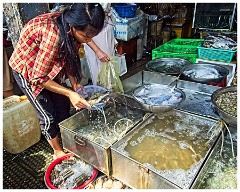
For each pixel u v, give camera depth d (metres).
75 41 1.51
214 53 2.71
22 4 2.12
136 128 1.69
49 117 1.84
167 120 1.81
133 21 3.98
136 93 1.94
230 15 3.23
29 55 1.60
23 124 2.13
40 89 1.71
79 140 1.60
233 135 1.68
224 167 1.48
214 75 2.27
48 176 1.71
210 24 3.39
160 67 2.62
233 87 1.83
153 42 5.05
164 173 1.34
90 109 1.93
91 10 1.28
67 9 1.39
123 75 3.89
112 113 2.02
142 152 1.50
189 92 2.25
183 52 3.03
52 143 1.96
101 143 1.65
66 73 1.92
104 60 2.19
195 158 1.45
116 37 4.00
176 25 4.98
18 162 2.09
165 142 1.58
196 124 1.75
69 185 1.63
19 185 1.85
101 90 2.06
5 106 2.14
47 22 1.46
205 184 1.38
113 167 1.53
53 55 1.45
